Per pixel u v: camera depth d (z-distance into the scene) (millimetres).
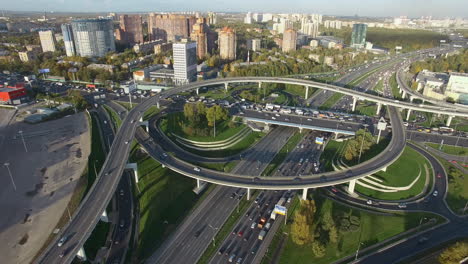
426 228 164375
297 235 151000
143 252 151125
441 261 136000
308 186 174375
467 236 158500
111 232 165375
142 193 195125
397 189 196125
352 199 189875
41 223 169625
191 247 153250
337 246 152625
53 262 123875
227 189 197000
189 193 192375
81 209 152500
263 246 153500
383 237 158375
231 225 167125
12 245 154750
